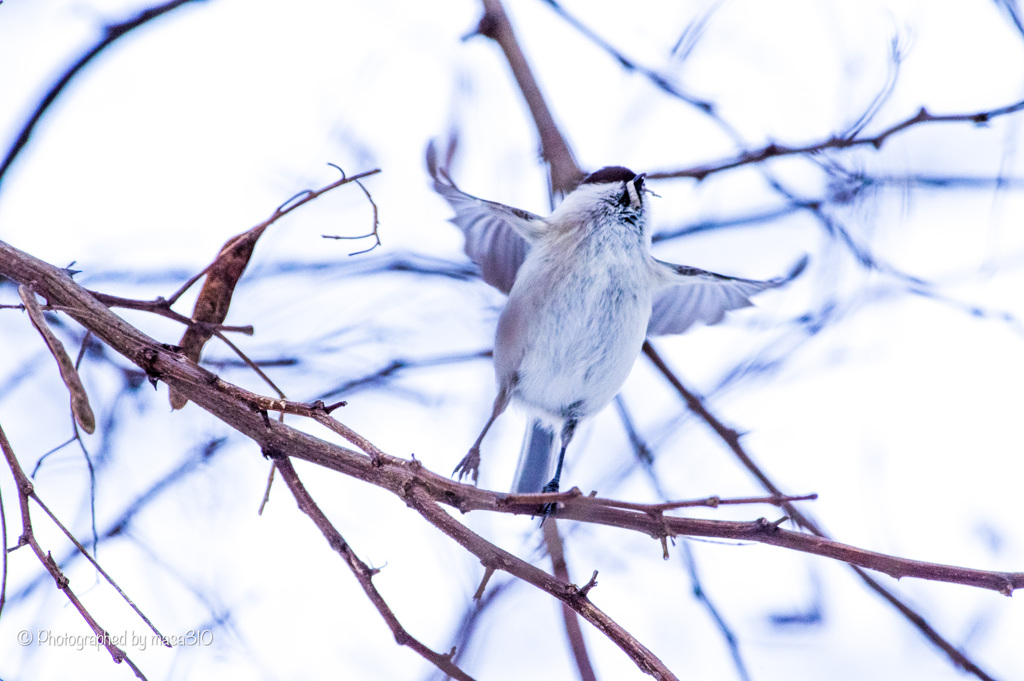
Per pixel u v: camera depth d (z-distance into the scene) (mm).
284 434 4973
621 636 4660
